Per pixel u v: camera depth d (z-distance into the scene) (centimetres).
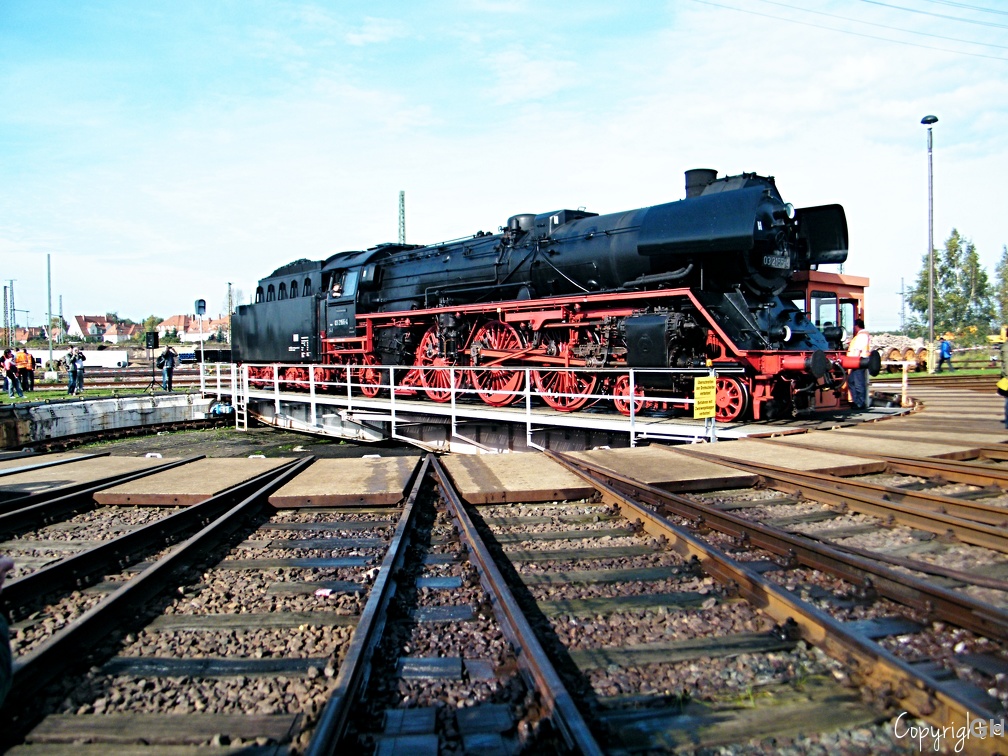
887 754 242
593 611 375
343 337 1752
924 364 2942
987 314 5844
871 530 514
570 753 232
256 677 309
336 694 261
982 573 420
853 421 1070
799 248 1150
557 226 1293
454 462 827
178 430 2000
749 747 249
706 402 882
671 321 989
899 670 268
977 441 834
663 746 249
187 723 268
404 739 253
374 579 434
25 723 271
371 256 1733
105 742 258
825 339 1199
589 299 1122
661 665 312
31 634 368
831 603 372
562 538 517
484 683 298
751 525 478
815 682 294
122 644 348
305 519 595
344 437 1570
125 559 477
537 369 1103
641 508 539
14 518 566
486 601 384
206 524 578
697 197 1032
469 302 1449
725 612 370
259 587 428
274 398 1800
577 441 1117
